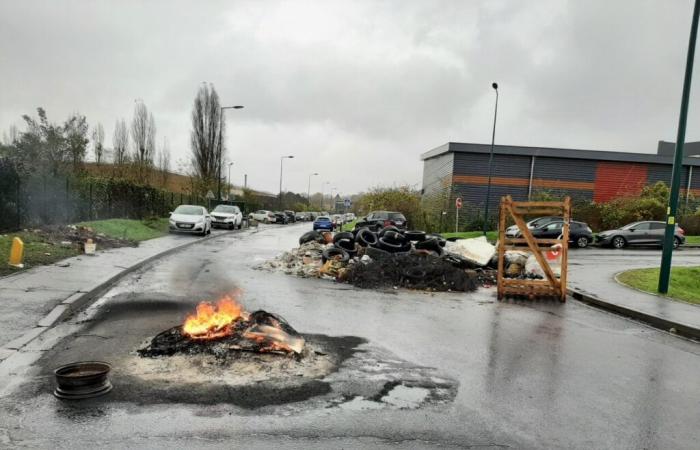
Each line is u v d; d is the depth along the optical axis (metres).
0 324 6.64
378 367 5.74
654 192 39.16
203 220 26.09
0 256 10.98
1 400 4.37
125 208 26.33
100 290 9.68
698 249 26.72
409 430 4.14
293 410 4.41
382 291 11.59
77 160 27.05
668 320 9.07
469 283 12.45
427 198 44.19
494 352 6.71
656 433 4.34
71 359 5.49
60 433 3.79
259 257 17.66
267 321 6.07
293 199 101.44
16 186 14.91
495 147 41.22
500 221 11.72
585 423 4.48
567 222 11.34
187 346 5.70
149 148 47.81
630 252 24.72
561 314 9.91
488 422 4.39
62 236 15.68
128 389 4.67
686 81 11.82
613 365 6.39
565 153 41.06
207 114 44.56
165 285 10.72
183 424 4.02
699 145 21.78
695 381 5.89
